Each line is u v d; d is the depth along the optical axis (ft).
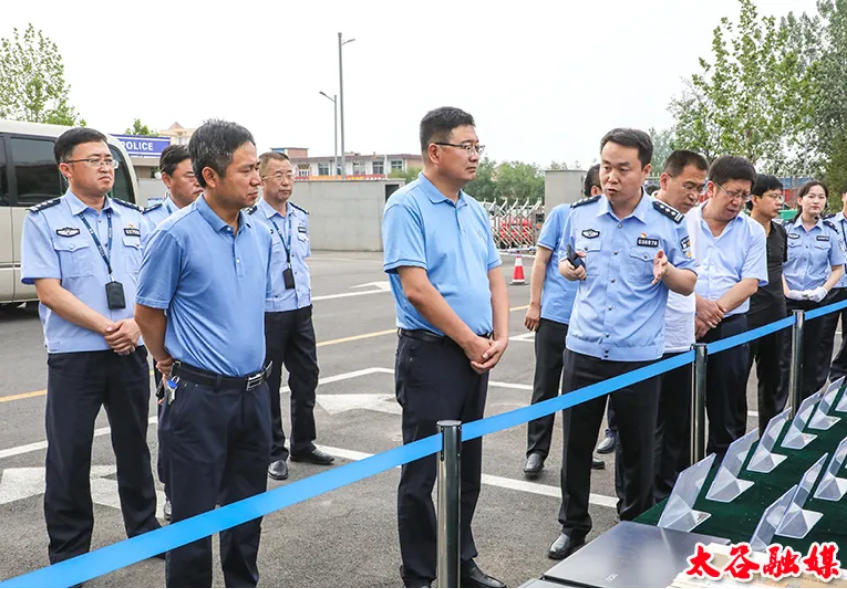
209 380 9.46
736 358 15.58
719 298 15.34
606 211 12.34
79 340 11.52
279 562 12.50
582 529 12.69
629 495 12.53
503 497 15.26
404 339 11.25
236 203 9.39
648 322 12.22
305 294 16.89
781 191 17.93
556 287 16.52
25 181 38.68
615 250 12.22
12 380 25.26
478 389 11.39
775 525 12.00
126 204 12.71
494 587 11.39
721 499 13.83
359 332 33.91
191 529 6.61
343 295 45.60
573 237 12.76
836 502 13.62
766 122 68.23
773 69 68.18
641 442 12.30
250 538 10.18
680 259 12.23
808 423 18.06
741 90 70.23
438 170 10.98
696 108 116.26
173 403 9.55
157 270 9.29
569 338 12.77
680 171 13.51
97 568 6.10
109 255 12.08
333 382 24.67
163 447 9.71
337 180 84.17
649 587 7.48
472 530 13.70
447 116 10.86
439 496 8.39
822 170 135.44
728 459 14.14
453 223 11.13
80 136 11.88
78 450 11.60
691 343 14.33
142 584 11.87
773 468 15.56
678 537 8.50
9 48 89.10
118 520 14.14
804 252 21.62
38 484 15.80
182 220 9.34
